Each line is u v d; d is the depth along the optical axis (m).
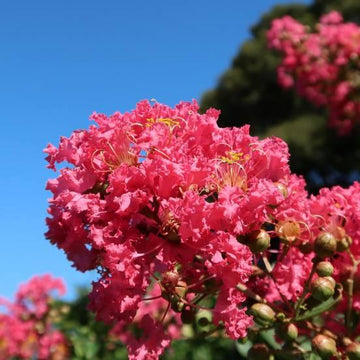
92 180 0.24
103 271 0.23
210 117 0.25
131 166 0.23
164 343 0.23
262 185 0.23
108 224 0.22
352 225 0.27
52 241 0.25
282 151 0.25
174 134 0.25
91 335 0.53
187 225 0.21
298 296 0.26
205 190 0.23
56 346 0.61
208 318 0.27
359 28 0.88
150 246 0.22
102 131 0.24
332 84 0.90
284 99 1.96
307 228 0.25
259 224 0.23
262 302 0.25
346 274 0.26
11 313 0.65
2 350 0.63
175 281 0.22
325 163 1.76
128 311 0.22
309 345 0.30
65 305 0.62
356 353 0.25
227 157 0.24
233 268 0.22
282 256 0.26
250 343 0.35
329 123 1.02
